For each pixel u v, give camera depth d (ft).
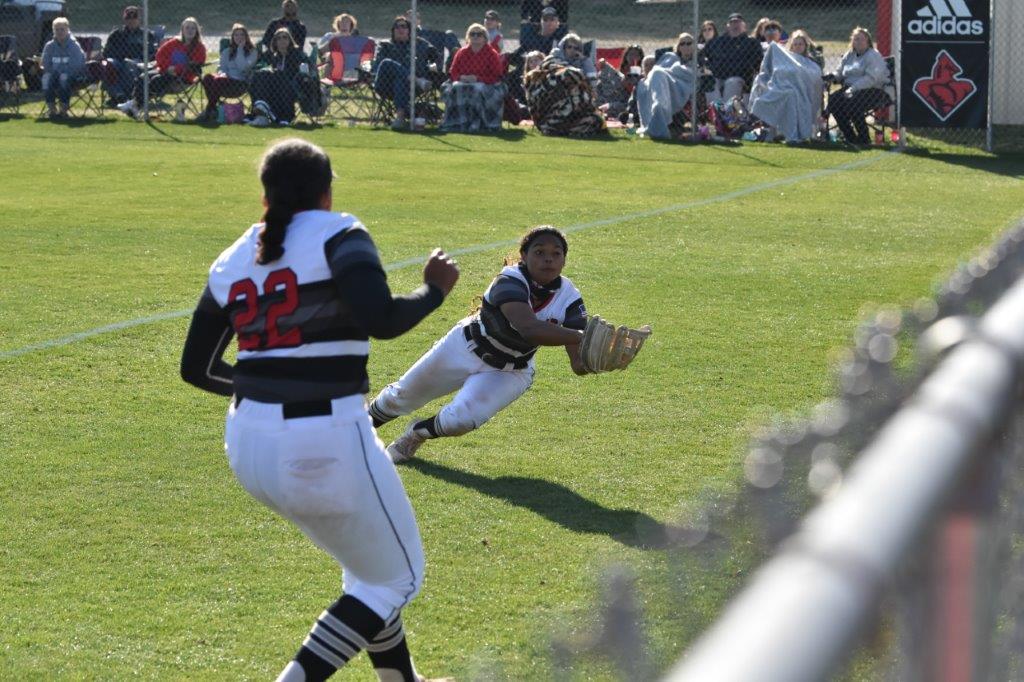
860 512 12.13
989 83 211.82
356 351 40.04
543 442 76.13
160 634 51.44
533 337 66.23
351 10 433.89
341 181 177.37
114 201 158.61
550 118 232.73
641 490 68.13
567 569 57.88
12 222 143.74
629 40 391.45
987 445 16.66
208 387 44.01
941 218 155.22
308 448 39.11
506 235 141.49
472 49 236.84
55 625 51.98
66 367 90.48
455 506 65.77
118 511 64.69
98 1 429.38
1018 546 24.16
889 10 255.29
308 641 41.60
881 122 227.81
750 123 233.35
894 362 18.54
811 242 139.95
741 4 427.74
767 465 14.38
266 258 39.70
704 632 13.91
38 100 268.62
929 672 15.42
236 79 242.58
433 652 49.78
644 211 158.40
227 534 62.08
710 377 89.76
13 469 70.23
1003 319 19.72
